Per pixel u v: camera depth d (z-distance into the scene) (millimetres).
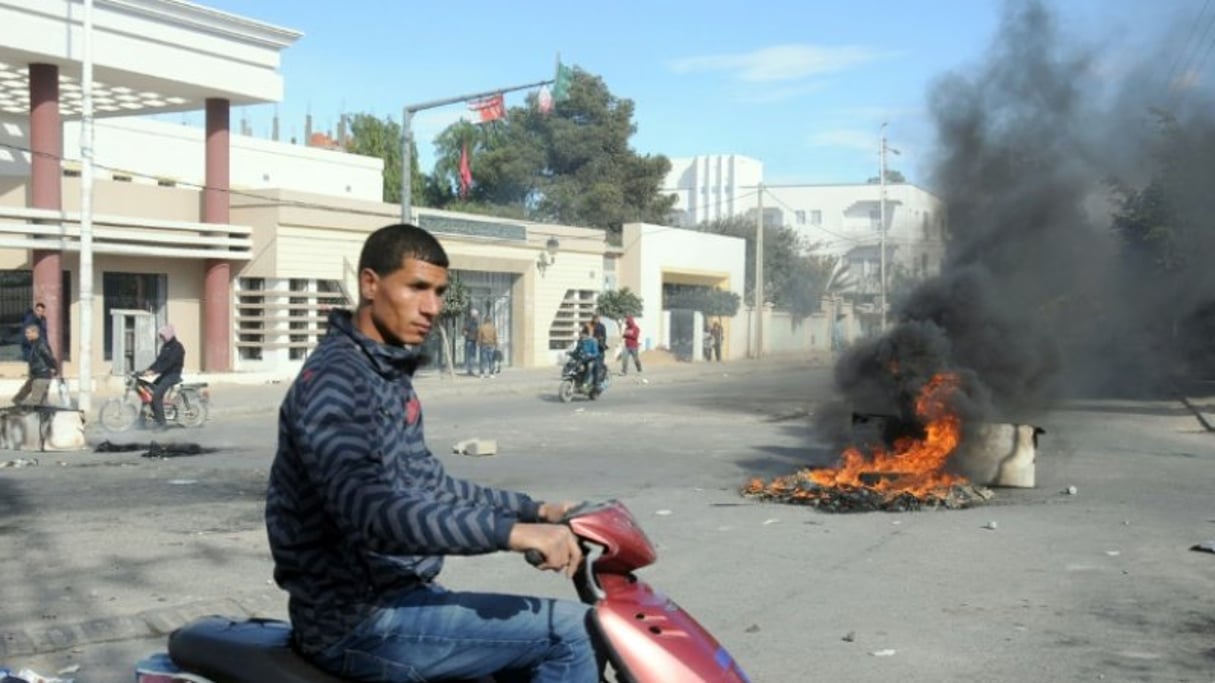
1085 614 7012
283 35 29328
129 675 5746
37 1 23891
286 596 7215
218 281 29281
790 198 87812
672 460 15156
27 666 5883
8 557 8375
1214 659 6074
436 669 2879
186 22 27000
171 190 29047
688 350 48156
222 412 22109
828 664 5941
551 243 39750
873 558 8656
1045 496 12000
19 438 16391
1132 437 18516
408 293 3000
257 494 11805
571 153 60500
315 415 2799
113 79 26703
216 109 29094
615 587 2912
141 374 19609
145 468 14109
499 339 39031
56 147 25328
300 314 30688
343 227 31438
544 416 22453
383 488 2746
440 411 23703
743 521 10273
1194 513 10867
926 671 5828
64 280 26891
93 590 7332
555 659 2857
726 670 2807
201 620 3236
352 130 57781
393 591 2930
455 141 59906
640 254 46594
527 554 2752
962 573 8148
